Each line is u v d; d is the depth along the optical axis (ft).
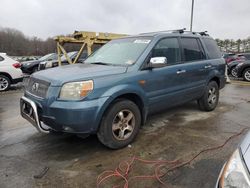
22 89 34.86
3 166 11.62
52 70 13.76
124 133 13.47
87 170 11.27
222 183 6.28
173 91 16.21
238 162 6.20
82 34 36.01
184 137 14.85
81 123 11.59
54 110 11.58
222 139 14.53
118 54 15.66
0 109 22.35
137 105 14.32
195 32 19.86
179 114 19.52
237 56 58.03
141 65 14.21
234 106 22.53
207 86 19.60
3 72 33.09
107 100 12.19
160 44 15.67
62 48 38.96
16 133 15.79
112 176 10.77
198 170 11.16
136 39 16.24
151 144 13.88
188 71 17.24
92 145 13.84
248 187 5.57
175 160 12.06
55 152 13.07
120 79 13.00
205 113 19.90
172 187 9.99
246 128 16.42
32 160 12.22
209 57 19.89
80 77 11.95
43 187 10.03
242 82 41.14
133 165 11.66
